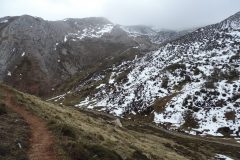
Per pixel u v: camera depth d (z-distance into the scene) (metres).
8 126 26.20
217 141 100.94
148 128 113.25
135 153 32.19
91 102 181.75
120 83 184.62
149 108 139.88
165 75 160.62
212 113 123.75
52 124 29.91
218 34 195.88
